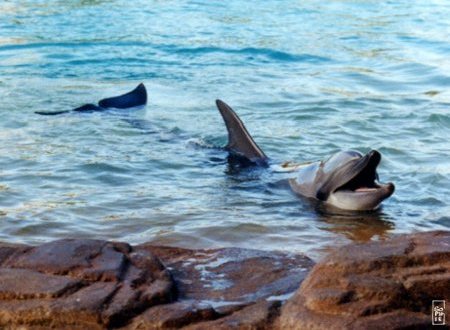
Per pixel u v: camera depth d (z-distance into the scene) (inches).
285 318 361.1
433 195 644.7
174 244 526.3
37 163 700.7
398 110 901.2
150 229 554.6
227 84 1032.8
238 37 1310.3
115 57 1186.0
